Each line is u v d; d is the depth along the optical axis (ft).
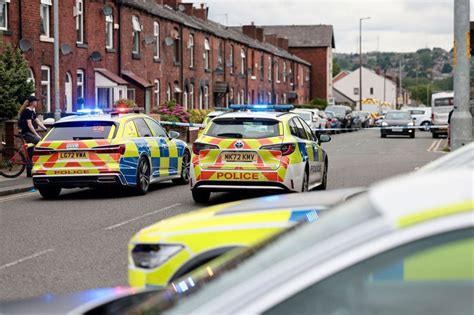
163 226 29.81
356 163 128.06
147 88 190.60
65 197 82.17
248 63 313.32
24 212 69.36
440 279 11.64
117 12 185.98
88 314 17.28
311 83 461.78
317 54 460.96
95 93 174.60
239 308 12.07
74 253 48.80
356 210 13.71
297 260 12.34
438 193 12.74
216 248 28.04
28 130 100.17
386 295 11.76
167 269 28.35
